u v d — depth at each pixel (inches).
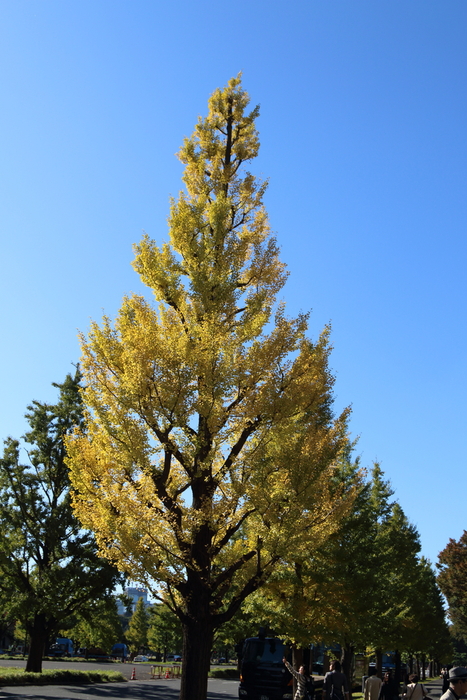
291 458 415.5
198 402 416.5
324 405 624.7
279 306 467.2
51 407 1185.4
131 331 421.7
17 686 917.2
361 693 1120.8
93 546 1094.4
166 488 446.6
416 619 1204.5
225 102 577.0
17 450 1138.0
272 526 404.8
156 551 395.9
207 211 502.3
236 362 435.2
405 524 1456.7
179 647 2945.4
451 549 2151.8
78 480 423.5
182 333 447.8
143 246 477.4
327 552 671.1
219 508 411.5
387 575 914.1
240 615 1110.4
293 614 619.2
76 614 1229.1
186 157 559.5
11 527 1106.7
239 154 565.0
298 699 570.6
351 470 815.1
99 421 420.8
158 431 426.3
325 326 468.8
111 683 1155.9
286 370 441.7
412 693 510.9
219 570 471.8
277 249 504.7
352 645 872.3
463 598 2106.3
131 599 1139.3
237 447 446.9
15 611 1040.2
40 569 1104.8
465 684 211.3
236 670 1756.9
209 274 473.7
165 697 858.1
